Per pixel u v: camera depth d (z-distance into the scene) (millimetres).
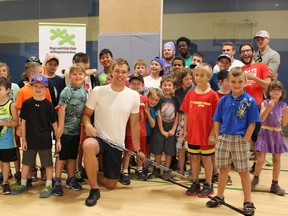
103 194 2857
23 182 2877
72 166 2979
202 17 6508
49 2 7664
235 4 6293
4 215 2393
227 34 6387
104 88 2889
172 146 3369
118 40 5305
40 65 3191
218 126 2586
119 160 2941
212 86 3635
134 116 2949
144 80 3910
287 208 2605
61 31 4926
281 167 3883
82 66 2918
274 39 6121
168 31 6738
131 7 5273
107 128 2883
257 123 2428
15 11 7906
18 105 2939
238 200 2752
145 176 3318
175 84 3451
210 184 2863
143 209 2533
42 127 2781
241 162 2459
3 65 3277
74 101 2850
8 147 2830
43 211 2469
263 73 3383
